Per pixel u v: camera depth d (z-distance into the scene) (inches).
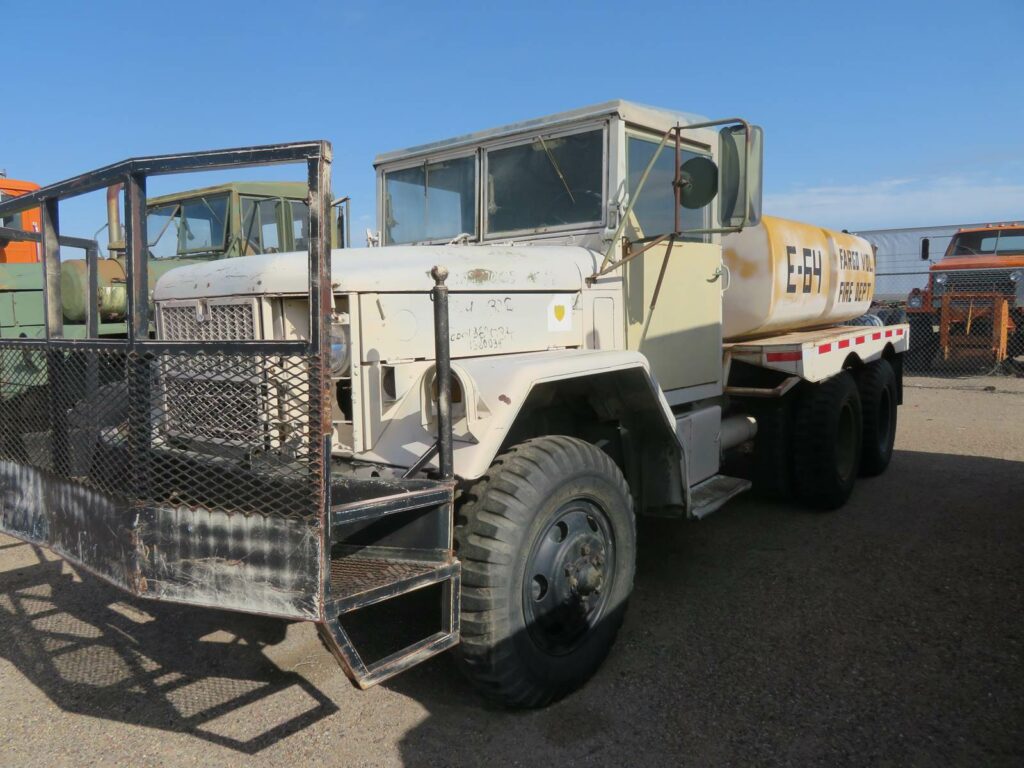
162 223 327.0
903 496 230.8
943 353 561.9
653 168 165.2
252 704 121.2
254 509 92.9
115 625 151.5
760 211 139.0
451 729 112.7
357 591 94.1
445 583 105.0
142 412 98.8
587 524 123.6
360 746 109.0
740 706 116.4
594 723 113.1
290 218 324.8
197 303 126.0
